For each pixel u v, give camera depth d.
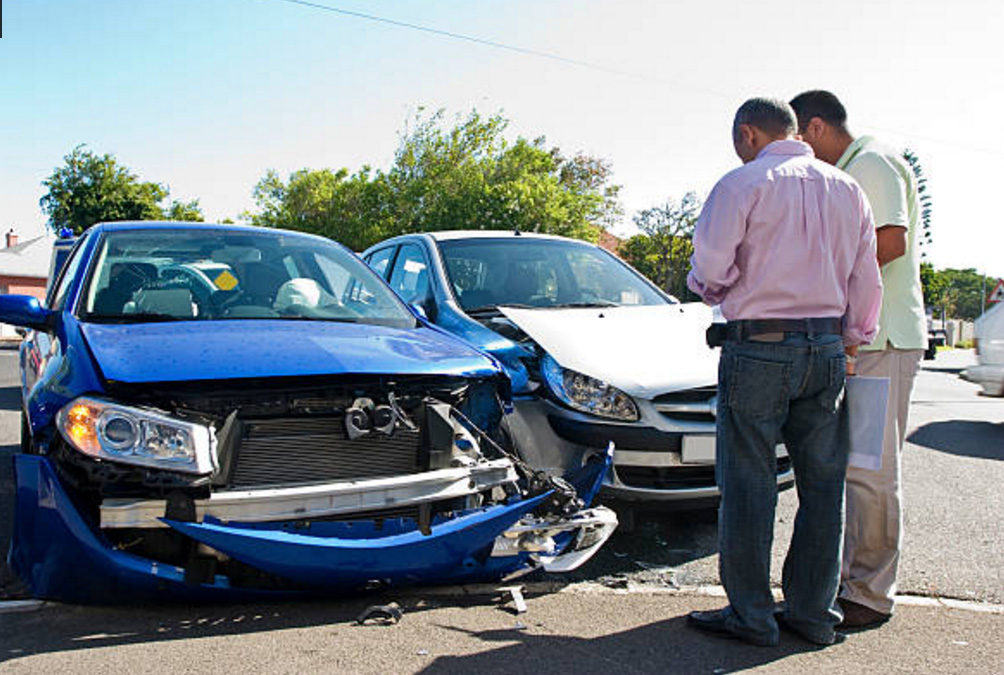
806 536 3.04
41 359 3.68
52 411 2.95
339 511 2.91
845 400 3.04
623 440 3.96
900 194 3.24
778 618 3.17
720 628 3.07
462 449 3.34
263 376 2.95
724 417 3.00
